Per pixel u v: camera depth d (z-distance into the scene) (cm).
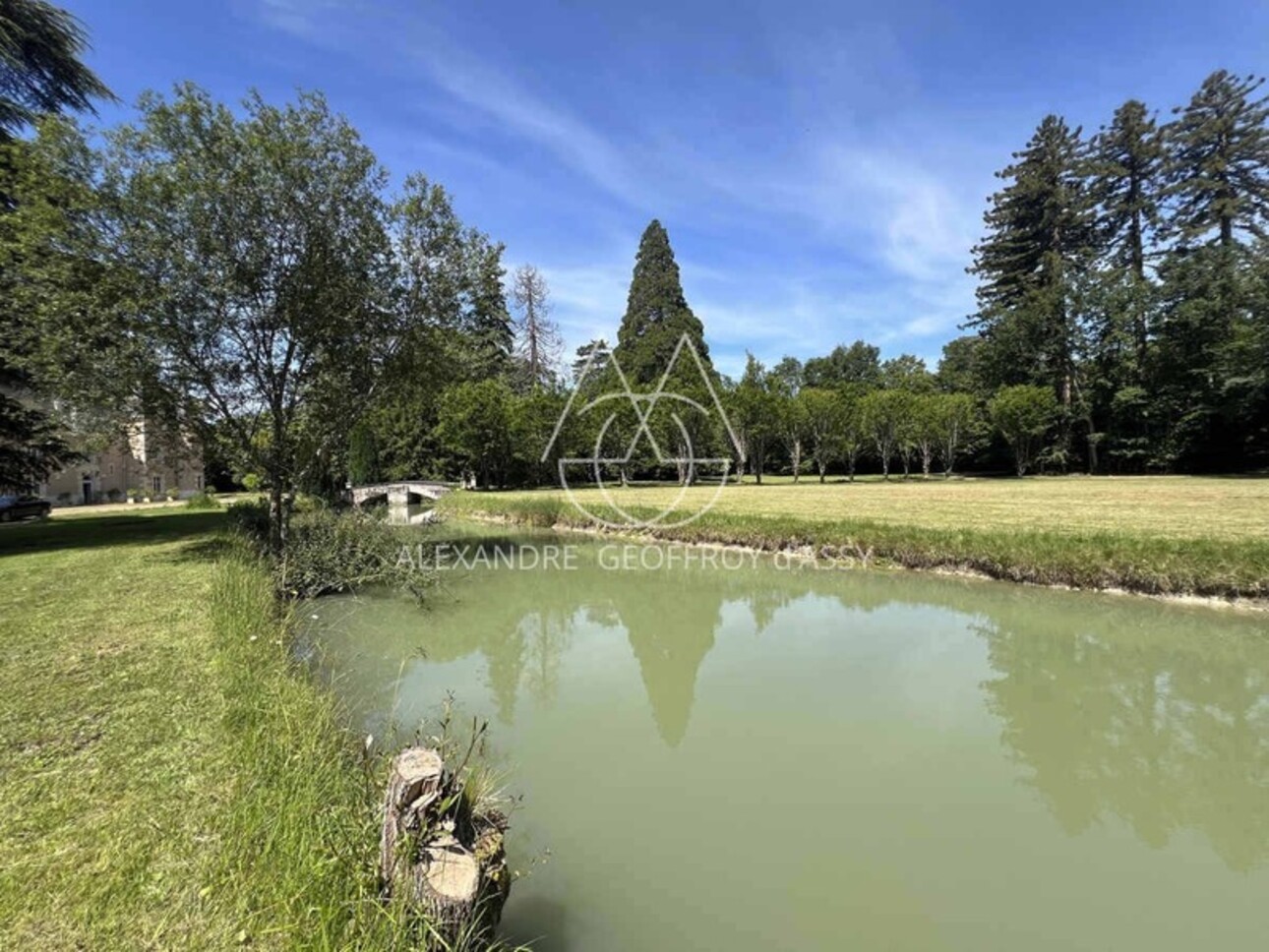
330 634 684
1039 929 248
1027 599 784
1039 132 3156
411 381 1065
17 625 508
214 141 830
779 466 3722
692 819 328
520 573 1080
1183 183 2716
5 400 1171
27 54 1133
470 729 444
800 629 711
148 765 276
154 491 3697
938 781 370
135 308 784
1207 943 240
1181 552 737
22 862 209
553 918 251
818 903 262
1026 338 3112
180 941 175
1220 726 440
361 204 923
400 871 189
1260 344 2244
